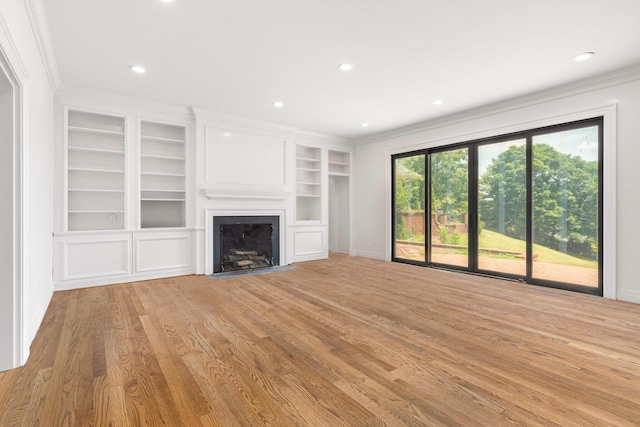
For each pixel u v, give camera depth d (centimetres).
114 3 234
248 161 540
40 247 288
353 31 274
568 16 250
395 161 620
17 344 201
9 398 167
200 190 490
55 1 230
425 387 178
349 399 167
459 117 504
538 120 417
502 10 244
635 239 343
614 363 206
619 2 232
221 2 234
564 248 403
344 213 718
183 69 347
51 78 345
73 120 425
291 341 241
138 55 315
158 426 145
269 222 566
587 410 157
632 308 323
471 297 364
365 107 476
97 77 367
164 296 367
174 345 233
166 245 470
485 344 236
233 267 524
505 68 344
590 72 353
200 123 491
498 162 469
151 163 487
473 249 499
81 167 416
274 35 280
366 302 344
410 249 592
